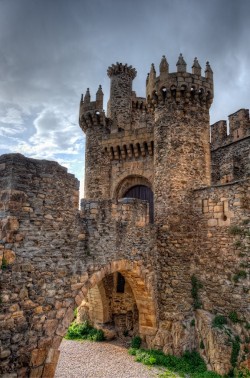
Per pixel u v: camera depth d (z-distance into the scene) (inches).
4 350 366.9
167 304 697.6
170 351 655.8
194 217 722.8
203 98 794.8
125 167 1028.5
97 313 844.0
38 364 405.7
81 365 632.4
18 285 392.8
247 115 1055.0
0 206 408.5
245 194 634.8
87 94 1128.8
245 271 600.4
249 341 562.3
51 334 429.4
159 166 777.6
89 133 1107.3
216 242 663.1
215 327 600.4
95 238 534.9
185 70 783.7
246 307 585.6
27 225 414.0
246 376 538.9
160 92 792.3
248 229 610.2
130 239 629.3
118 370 606.9
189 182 743.1
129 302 840.3
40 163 444.5
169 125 776.3
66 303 461.4
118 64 1227.2
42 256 430.3
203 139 785.6
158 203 762.8
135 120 1283.2
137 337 726.5
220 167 1117.1
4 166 416.5
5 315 372.5
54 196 459.8
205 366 595.8
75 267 486.3
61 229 467.5
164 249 724.7
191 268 704.4
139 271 646.5
